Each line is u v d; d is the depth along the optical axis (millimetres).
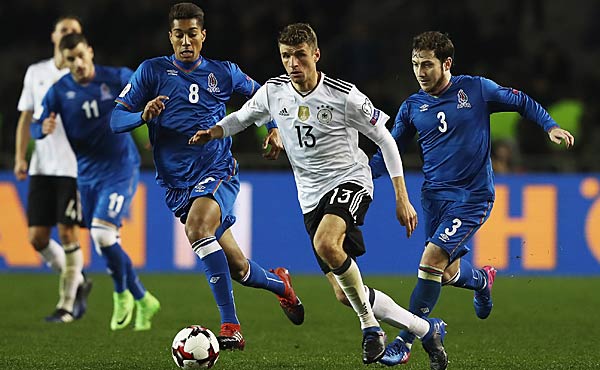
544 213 47562
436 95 23312
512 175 47438
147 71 24234
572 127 52250
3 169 48125
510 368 21766
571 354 24156
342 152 21375
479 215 23047
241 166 48344
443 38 22844
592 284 44219
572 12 69125
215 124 24125
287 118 21375
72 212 32031
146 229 47938
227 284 23047
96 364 22016
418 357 23469
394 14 65125
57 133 32344
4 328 29469
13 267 48062
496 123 52438
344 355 23828
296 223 48250
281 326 30109
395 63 63625
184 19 23906
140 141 48656
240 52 59906
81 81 29703
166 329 29391
